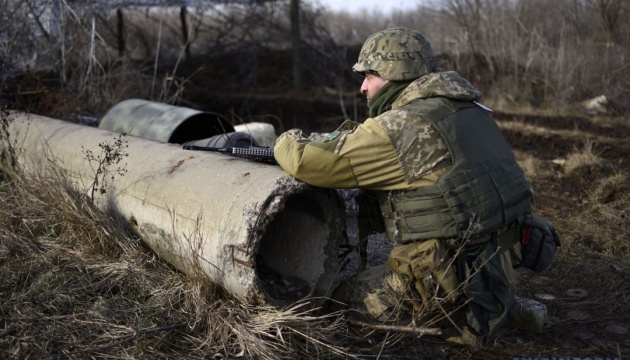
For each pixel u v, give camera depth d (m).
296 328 3.08
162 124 5.54
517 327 3.51
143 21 13.95
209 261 3.28
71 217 4.04
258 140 6.74
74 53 8.20
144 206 3.76
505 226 3.20
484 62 11.75
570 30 12.00
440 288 3.09
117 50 10.66
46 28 8.20
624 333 3.51
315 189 3.26
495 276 3.12
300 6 12.99
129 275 3.62
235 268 3.12
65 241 4.09
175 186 3.60
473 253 3.10
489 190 3.06
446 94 3.12
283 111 11.25
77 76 8.05
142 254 3.83
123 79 8.27
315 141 3.12
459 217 2.98
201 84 12.16
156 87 9.08
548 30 12.23
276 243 3.68
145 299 3.46
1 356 2.87
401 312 3.24
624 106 9.92
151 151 4.06
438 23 13.82
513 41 11.69
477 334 3.17
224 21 13.35
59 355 2.91
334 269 3.38
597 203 5.73
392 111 3.10
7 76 7.30
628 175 6.40
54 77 7.91
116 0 10.33
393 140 3.03
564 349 3.32
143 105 5.89
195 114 5.55
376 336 3.29
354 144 3.03
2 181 5.45
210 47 13.01
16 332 3.06
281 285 3.39
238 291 3.16
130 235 3.99
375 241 4.49
